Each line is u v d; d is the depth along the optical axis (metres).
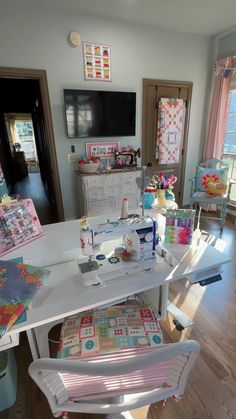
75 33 2.46
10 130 7.21
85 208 2.83
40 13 2.31
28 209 1.42
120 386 0.74
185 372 0.72
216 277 1.12
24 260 1.17
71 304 0.89
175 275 1.03
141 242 1.04
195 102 3.44
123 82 2.88
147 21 2.70
